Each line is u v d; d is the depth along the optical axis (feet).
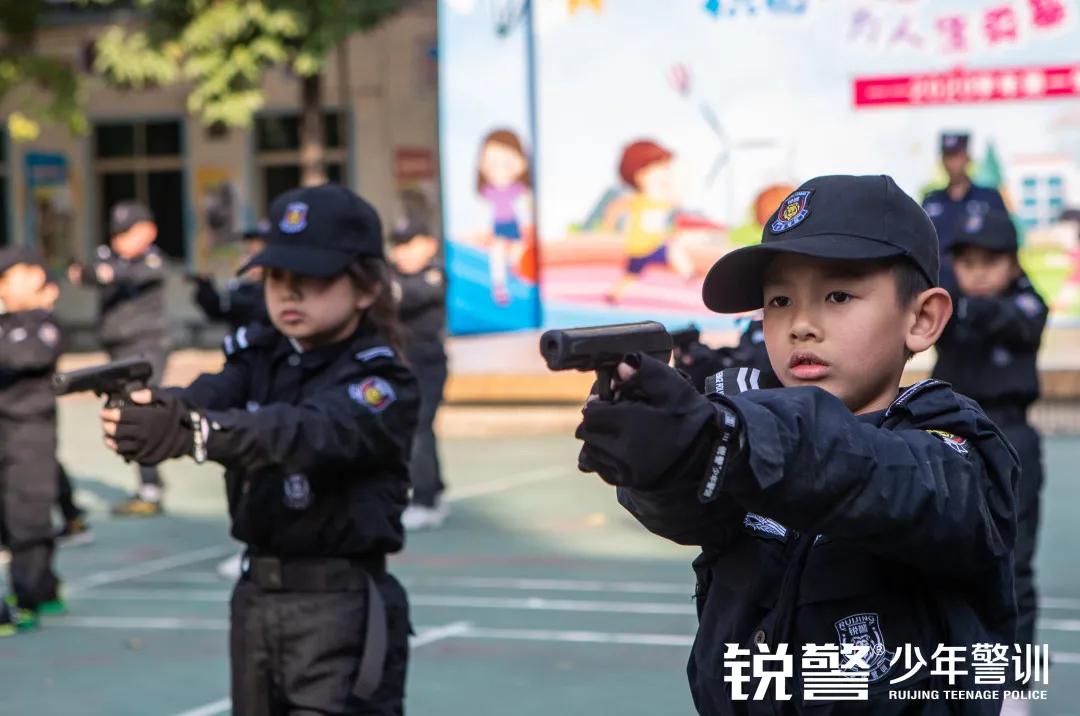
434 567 29.27
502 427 50.72
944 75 46.34
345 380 12.75
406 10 67.15
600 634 23.81
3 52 62.80
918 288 6.96
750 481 5.83
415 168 74.08
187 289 79.71
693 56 47.67
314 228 13.03
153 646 23.85
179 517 36.24
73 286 81.20
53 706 20.40
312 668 12.89
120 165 80.74
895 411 6.94
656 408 5.70
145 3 54.08
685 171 47.88
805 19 46.88
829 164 47.01
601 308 48.78
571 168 48.70
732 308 7.34
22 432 25.34
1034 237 46.68
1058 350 47.62
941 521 6.33
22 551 25.35
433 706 19.99
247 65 54.03
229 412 11.55
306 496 12.72
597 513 35.19
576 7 48.21
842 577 7.02
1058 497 36.52
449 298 49.11
